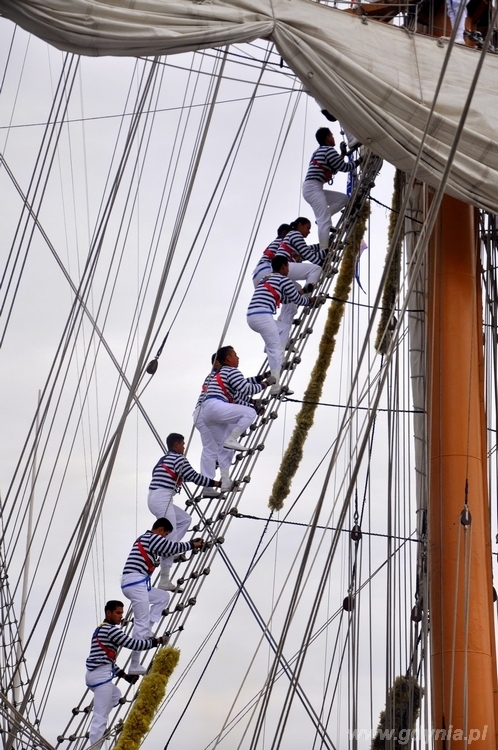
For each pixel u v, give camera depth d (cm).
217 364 1427
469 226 1327
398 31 1223
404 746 1205
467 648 1144
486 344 1363
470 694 1129
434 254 1318
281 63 1276
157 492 1381
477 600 1172
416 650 1246
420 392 1359
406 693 1248
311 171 1517
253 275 1553
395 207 1448
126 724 1265
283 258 1459
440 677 1163
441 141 1188
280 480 1470
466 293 1298
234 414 1371
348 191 1548
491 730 1126
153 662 1305
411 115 1179
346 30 1190
